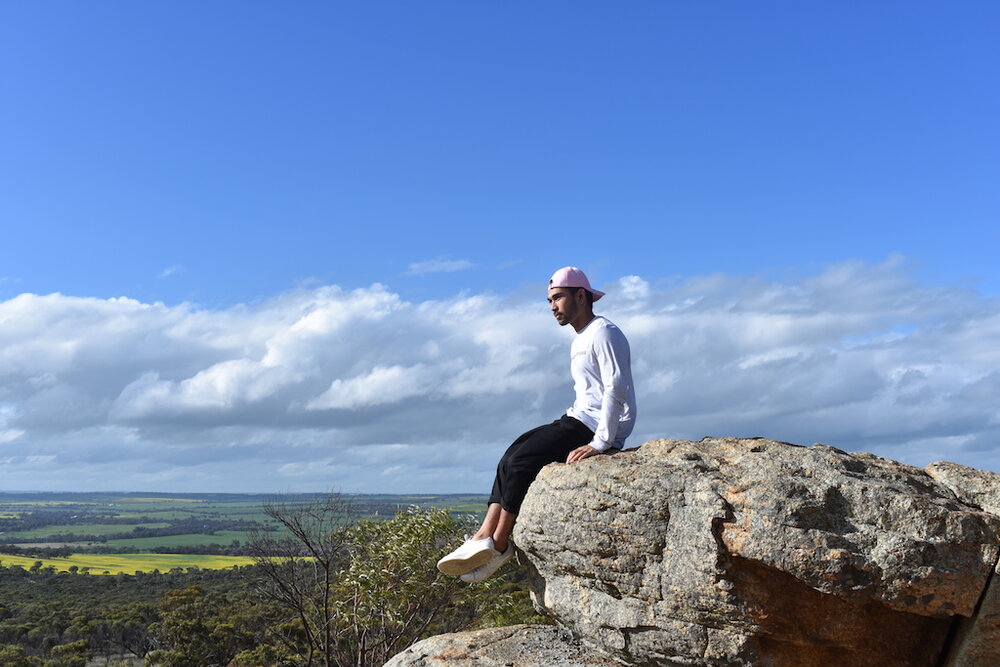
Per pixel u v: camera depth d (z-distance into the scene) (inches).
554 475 257.1
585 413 271.3
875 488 219.3
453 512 640.4
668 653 241.6
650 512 236.5
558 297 278.4
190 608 1454.2
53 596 2191.2
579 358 273.3
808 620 224.8
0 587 2374.5
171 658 1285.7
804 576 211.5
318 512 657.6
